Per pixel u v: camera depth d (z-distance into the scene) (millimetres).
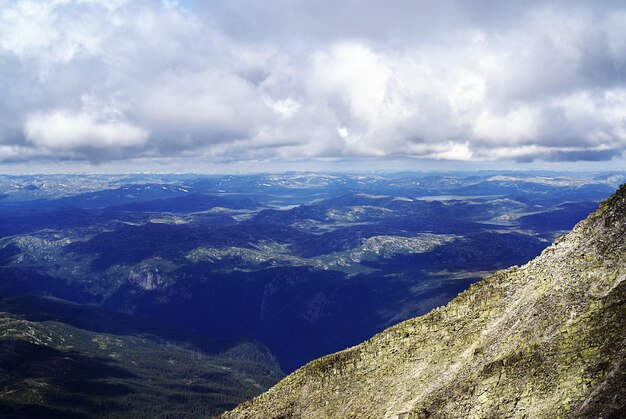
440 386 106875
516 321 106625
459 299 129625
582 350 82875
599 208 113000
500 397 89188
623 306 84375
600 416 69625
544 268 115438
